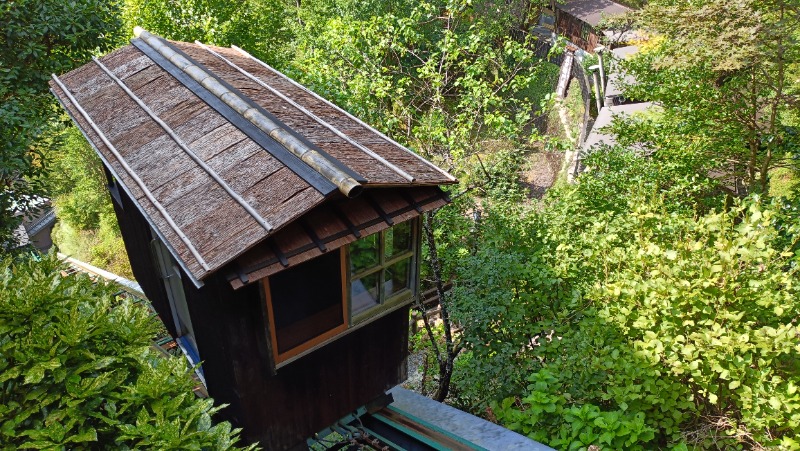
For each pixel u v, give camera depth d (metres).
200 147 4.19
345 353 4.67
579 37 23.62
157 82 5.26
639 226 6.02
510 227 7.62
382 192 4.11
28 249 8.11
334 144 4.25
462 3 9.38
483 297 6.05
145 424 2.97
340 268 4.13
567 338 5.26
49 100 8.34
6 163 7.07
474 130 11.14
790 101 8.85
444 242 8.98
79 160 19.88
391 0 18.00
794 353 4.63
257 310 3.78
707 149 9.77
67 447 3.01
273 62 15.87
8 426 2.87
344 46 9.55
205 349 4.42
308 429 4.66
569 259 6.27
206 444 3.07
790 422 3.86
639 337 5.05
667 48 9.66
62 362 3.08
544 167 18.89
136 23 14.03
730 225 5.01
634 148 10.95
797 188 9.56
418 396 5.76
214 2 14.65
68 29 8.05
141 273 6.43
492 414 6.01
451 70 11.80
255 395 4.11
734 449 4.41
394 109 10.02
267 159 3.89
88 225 22.94
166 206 3.73
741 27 7.89
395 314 4.98
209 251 3.25
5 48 7.76
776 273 4.68
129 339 3.53
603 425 4.08
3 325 3.21
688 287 4.58
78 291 3.86
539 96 21.17
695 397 4.95
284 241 3.48
